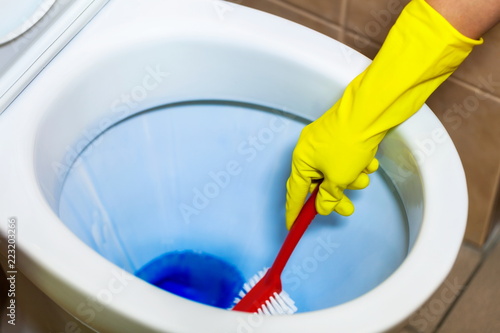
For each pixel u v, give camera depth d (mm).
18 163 636
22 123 667
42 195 625
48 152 689
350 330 548
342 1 973
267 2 1058
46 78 700
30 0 675
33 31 688
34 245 582
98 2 743
